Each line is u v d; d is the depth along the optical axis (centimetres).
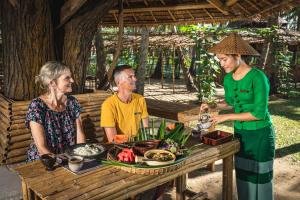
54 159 226
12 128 334
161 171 225
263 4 455
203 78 1192
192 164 251
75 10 376
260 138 308
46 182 208
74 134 312
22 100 387
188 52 1942
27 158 311
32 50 380
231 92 324
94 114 401
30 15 369
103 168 231
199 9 530
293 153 598
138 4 538
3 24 390
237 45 301
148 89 1611
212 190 438
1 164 327
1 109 357
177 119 459
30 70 384
